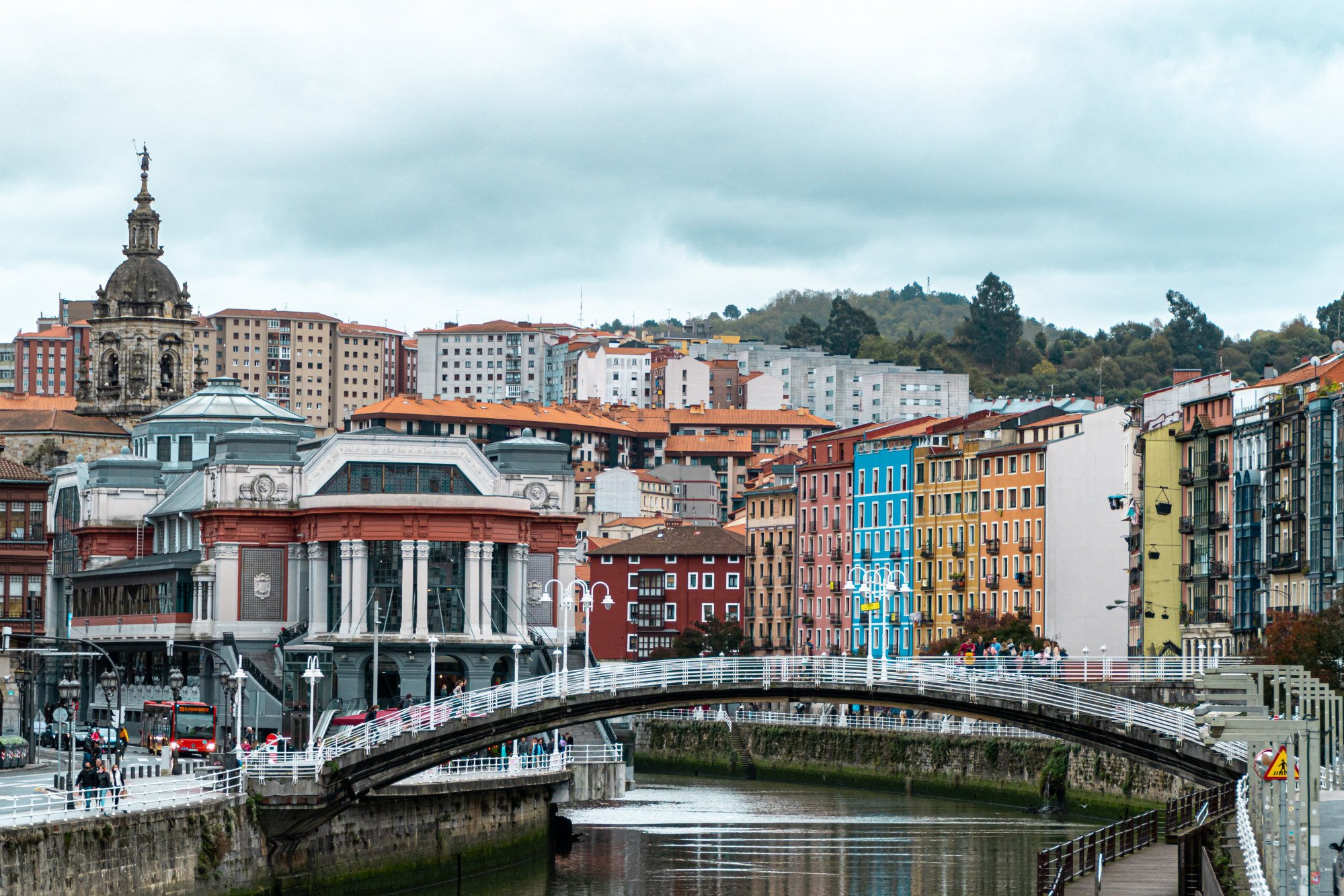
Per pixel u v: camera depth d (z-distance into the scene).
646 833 145.62
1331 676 129.88
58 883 82.06
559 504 187.00
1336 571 163.12
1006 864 126.06
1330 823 94.56
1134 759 117.50
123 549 199.75
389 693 172.25
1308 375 178.62
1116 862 94.06
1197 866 83.38
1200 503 190.62
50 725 163.50
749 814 160.50
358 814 110.50
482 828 122.12
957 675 120.31
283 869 103.75
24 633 195.00
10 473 196.62
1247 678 78.44
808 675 120.88
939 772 179.38
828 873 122.31
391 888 112.69
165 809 92.31
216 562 175.12
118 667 188.12
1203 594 188.38
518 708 113.94
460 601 172.12
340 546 172.00
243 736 164.62
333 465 176.12
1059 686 119.19
